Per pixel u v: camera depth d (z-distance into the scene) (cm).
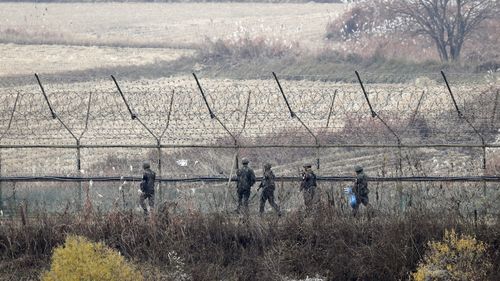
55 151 13038
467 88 15400
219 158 11762
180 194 11100
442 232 10056
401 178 10875
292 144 11656
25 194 11412
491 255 9825
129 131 12256
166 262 10056
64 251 9019
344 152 12050
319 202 10506
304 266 10081
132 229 10312
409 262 9950
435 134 11650
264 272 10012
